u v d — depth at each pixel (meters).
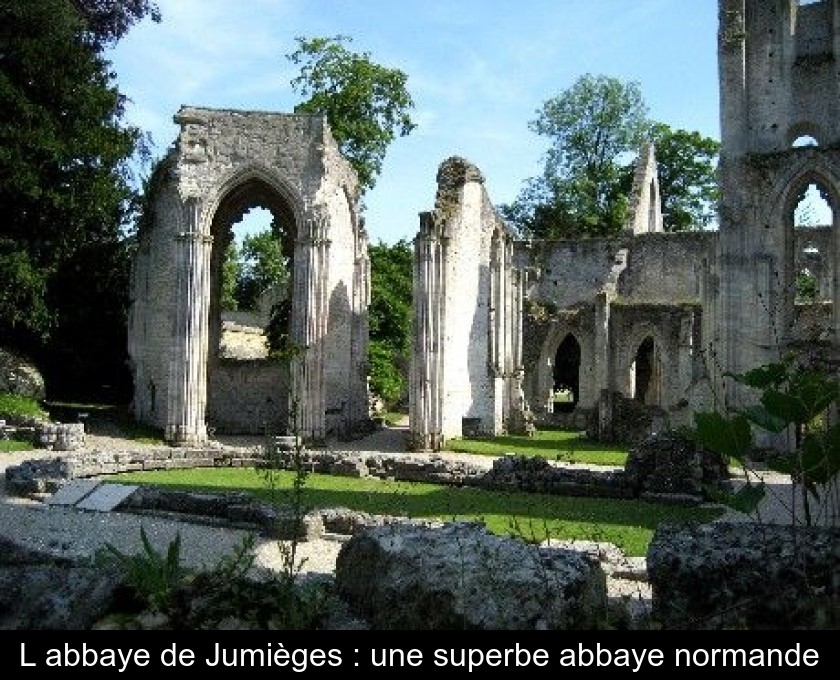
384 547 7.03
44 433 23.78
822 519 15.11
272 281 77.94
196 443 28.75
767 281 31.00
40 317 31.48
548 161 68.75
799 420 6.87
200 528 13.56
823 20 33.38
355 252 35.84
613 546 11.88
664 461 18.83
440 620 6.05
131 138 34.91
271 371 35.81
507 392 36.81
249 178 31.06
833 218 30.44
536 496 18.88
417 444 29.31
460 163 33.31
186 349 29.64
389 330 51.31
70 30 32.16
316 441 29.75
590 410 40.16
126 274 37.44
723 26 33.50
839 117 32.22
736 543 6.93
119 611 6.57
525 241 52.91
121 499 14.94
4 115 30.11
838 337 29.62
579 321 45.22
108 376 39.22
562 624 5.93
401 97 47.53
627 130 67.00
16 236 31.64
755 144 33.09
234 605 6.52
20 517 13.79
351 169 35.78
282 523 12.78
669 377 40.50
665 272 48.50
